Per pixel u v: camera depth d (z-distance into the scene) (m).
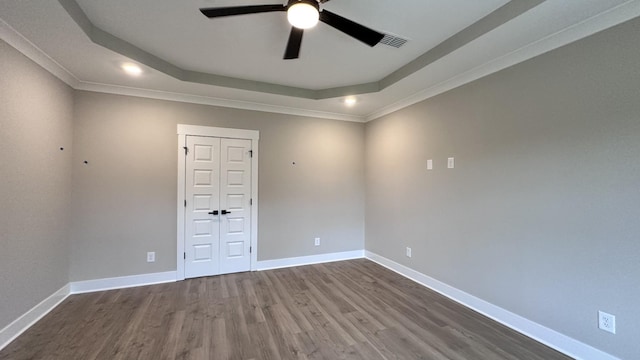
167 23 2.31
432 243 3.47
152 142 3.60
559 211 2.22
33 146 2.56
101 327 2.53
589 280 2.04
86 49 2.47
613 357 1.92
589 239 2.04
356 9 2.11
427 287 3.52
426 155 3.58
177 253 3.72
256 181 4.17
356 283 3.67
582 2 1.81
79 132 3.27
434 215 3.44
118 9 2.12
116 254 3.43
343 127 4.77
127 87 3.44
